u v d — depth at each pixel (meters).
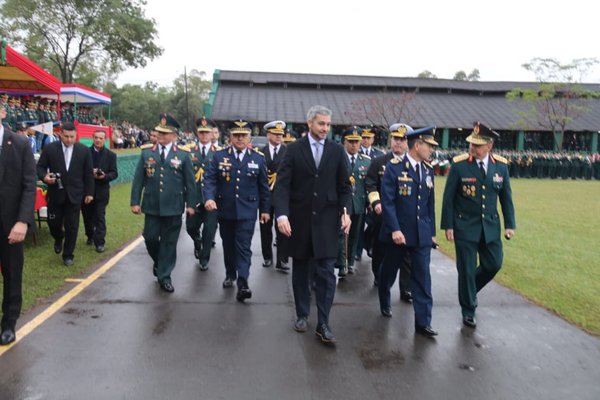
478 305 5.86
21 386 3.68
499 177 5.22
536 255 8.68
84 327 4.82
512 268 7.67
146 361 4.15
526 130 37.69
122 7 32.38
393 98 37.41
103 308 5.38
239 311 5.46
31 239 8.50
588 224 12.39
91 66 35.22
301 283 4.97
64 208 7.10
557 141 37.91
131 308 5.42
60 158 6.96
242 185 6.00
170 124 6.12
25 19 30.44
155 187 6.05
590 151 38.22
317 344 4.62
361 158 7.23
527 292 6.38
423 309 4.91
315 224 4.71
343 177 4.83
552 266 7.86
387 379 3.97
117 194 14.93
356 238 7.30
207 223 7.07
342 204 4.81
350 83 41.44
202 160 8.06
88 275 6.64
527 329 5.12
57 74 37.91
